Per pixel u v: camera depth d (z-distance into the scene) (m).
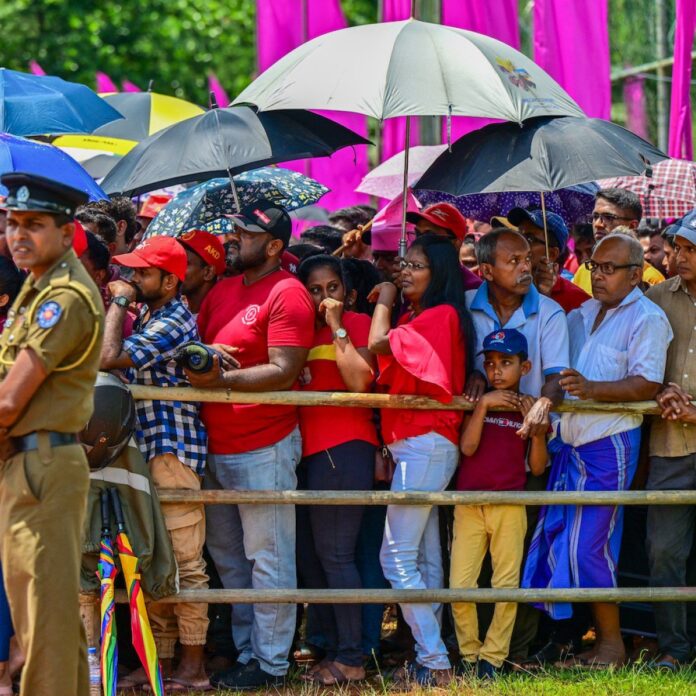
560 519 20.77
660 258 29.09
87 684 16.16
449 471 20.67
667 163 30.45
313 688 20.02
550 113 20.56
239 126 21.08
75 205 15.81
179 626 19.98
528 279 20.33
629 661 21.12
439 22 33.56
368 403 20.00
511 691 19.41
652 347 20.27
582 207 27.11
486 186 20.08
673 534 20.78
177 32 85.44
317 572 21.42
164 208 23.78
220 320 20.45
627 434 20.66
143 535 18.89
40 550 15.41
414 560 20.56
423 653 20.25
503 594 20.19
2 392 15.20
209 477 20.84
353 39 20.86
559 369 20.48
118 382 18.73
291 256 23.33
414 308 20.98
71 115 24.80
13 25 82.00
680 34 31.17
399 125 36.56
